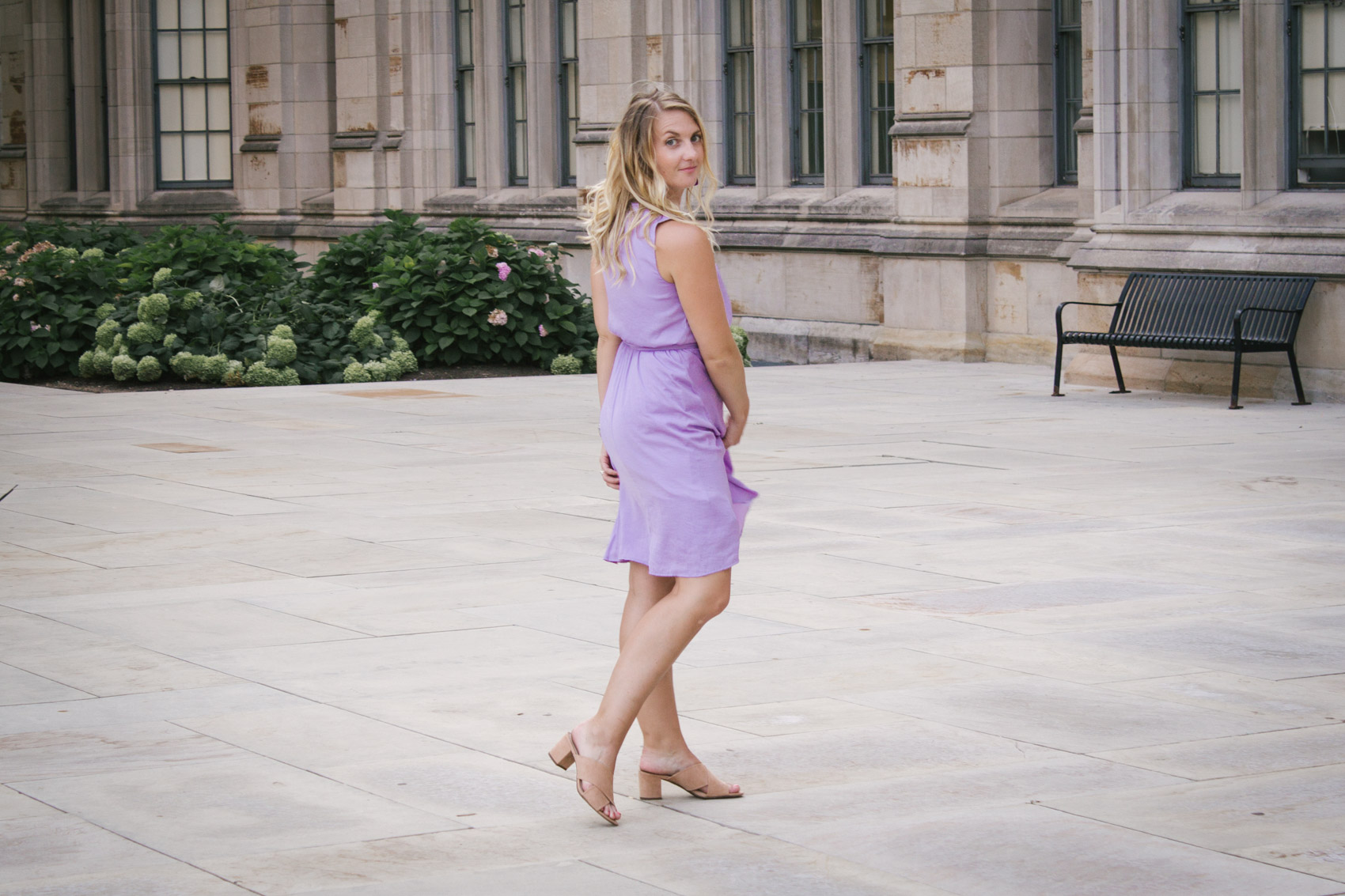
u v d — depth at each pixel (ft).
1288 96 48.60
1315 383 45.88
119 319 55.42
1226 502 29.60
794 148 70.64
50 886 12.57
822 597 22.43
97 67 108.88
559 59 83.25
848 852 13.15
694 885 12.50
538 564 24.85
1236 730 16.37
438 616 21.62
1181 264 48.96
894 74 64.64
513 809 14.37
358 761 15.74
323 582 23.76
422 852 13.30
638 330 14.11
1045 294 58.03
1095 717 16.83
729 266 71.51
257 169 99.09
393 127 91.56
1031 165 59.98
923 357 61.52
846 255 65.77
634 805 14.52
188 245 57.62
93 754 15.98
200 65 102.22
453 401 47.60
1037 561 24.66
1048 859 12.90
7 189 117.19
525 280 57.72
